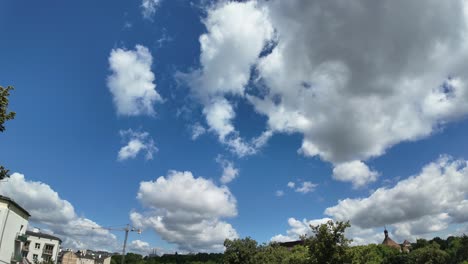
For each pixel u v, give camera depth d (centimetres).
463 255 12375
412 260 11919
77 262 15712
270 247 6066
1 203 5753
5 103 1599
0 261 5700
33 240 9950
